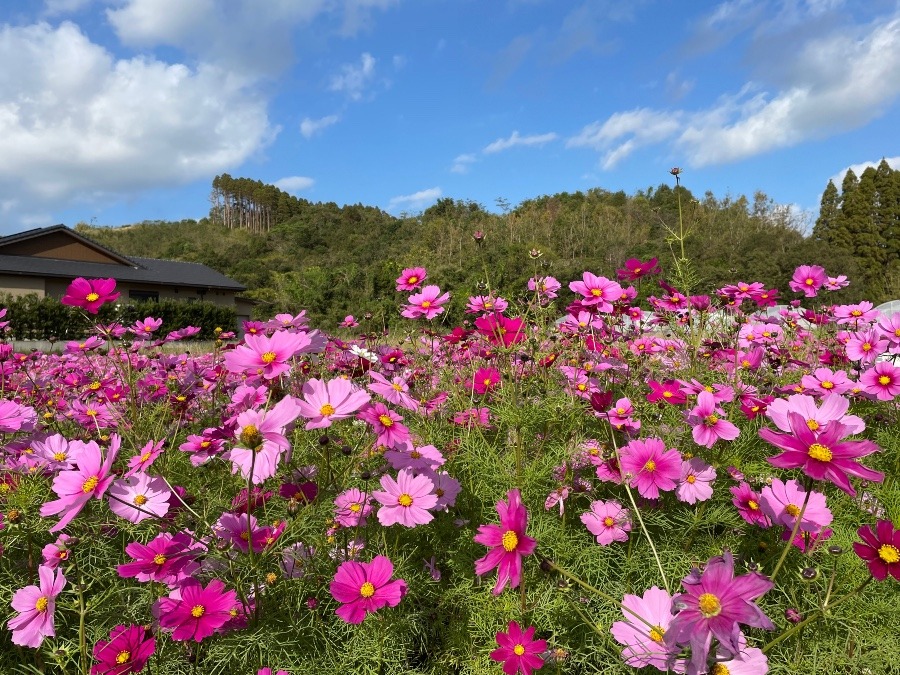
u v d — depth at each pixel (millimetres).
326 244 78438
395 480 1872
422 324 3836
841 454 1161
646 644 1169
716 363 2906
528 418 2025
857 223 40594
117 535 1805
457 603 1671
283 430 1607
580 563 1677
